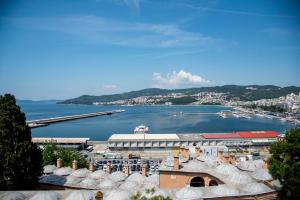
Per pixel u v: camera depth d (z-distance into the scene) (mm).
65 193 57844
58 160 88125
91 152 191125
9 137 67375
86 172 82312
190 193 58781
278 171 56344
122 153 188375
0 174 65500
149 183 72562
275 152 58812
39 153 72750
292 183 54656
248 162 78875
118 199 57062
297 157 57250
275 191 61062
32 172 69688
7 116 68000
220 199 58656
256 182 62812
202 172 69250
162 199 41719
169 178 70938
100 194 51938
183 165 74062
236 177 65375
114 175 79375
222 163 77312
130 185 72000
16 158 66250
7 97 70312
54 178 77375
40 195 54938
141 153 189875
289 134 59062
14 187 66438
